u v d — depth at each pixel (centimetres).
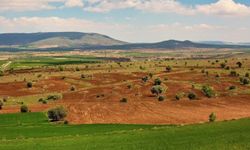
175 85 18700
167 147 5244
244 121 7075
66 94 17775
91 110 11794
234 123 6888
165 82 19588
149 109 11950
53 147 5578
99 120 10375
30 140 6266
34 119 10606
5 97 17288
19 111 12444
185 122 9975
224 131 6131
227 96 14438
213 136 5769
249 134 5803
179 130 6475
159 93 16550
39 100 15850
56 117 10375
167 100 14475
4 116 11094
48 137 6844
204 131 6222
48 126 9206
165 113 11306
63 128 8756
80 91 18338
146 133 6394
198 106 12431
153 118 10581
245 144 5197
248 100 13438
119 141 5809
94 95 17262
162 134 6188
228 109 11906
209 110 11756
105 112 11488
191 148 5119
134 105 12644
